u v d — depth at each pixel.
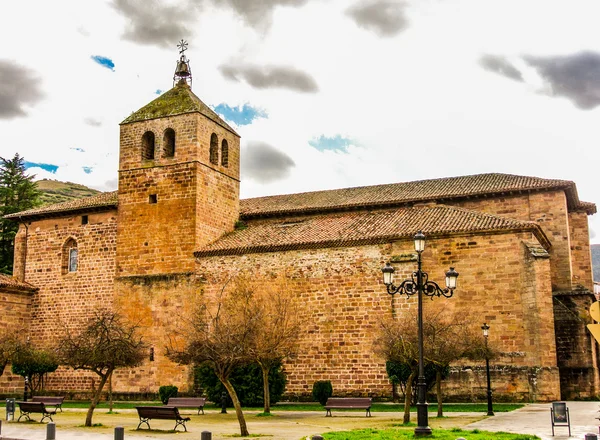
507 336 37.84
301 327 42.16
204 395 43.62
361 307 41.22
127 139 51.06
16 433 25.20
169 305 46.69
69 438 23.38
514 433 20.58
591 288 48.81
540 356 36.69
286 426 27.27
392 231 42.00
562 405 20.89
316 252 43.16
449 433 20.52
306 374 41.72
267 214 51.78
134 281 48.34
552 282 44.91
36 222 53.88
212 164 50.41
